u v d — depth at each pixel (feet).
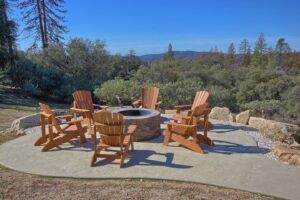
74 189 11.75
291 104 67.15
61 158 15.17
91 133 16.85
